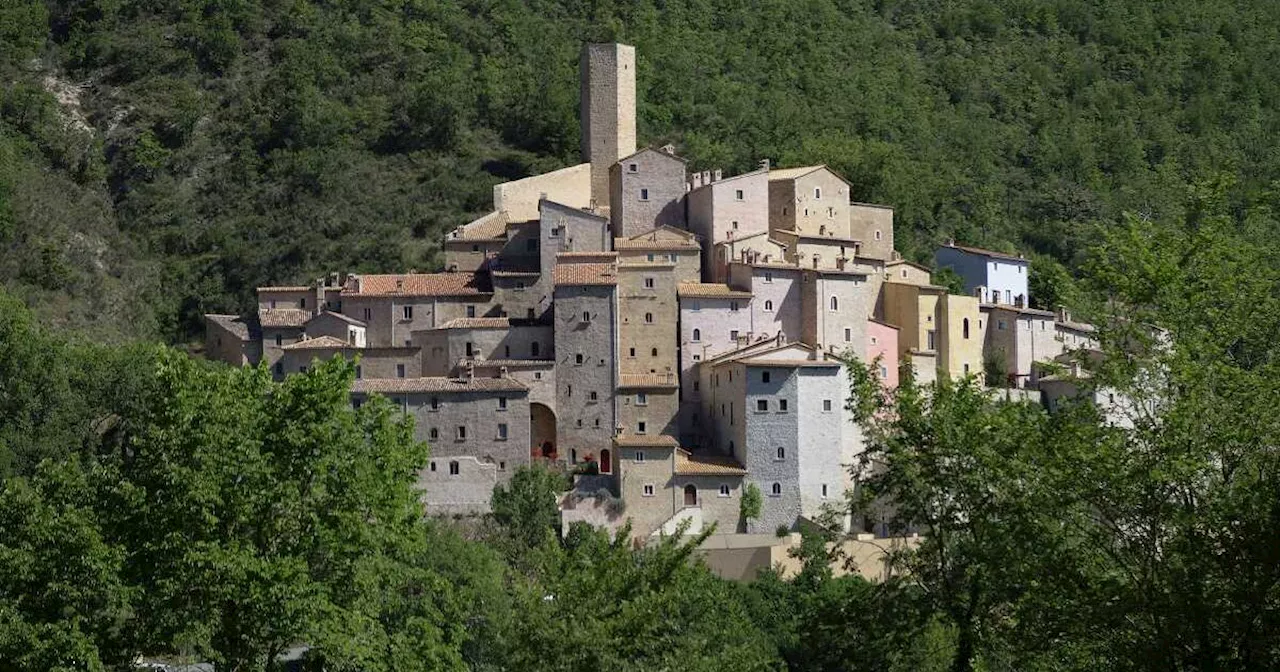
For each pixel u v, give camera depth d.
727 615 178.88
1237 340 117.25
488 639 170.88
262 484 135.88
